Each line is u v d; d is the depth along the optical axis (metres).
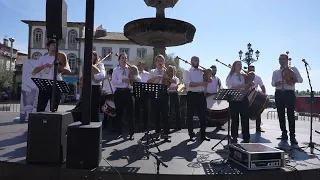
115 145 5.13
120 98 5.83
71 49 42.09
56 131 3.73
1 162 3.82
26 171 3.67
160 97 4.86
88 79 3.79
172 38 7.86
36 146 3.71
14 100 41.78
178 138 6.07
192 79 5.69
